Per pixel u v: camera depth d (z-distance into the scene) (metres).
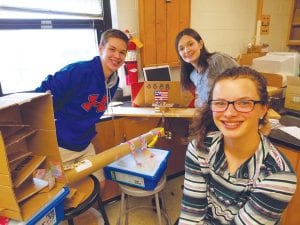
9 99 0.85
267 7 3.21
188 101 2.13
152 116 1.97
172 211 2.05
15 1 1.78
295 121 1.80
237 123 0.79
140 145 1.56
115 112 2.01
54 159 0.99
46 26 1.97
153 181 1.37
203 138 0.96
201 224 1.01
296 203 1.49
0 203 0.82
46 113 0.94
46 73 2.08
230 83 0.80
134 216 2.01
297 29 3.36
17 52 1.89
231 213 0.91
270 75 2.62
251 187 0.83
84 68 1.48
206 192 0.98
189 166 0.99
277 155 0.82
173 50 2.53
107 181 2.08
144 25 2.27
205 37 2.82
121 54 1.56
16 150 0.97
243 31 3.13
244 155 0.86
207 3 2.72
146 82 2.11
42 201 0.90
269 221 0.81
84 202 1.16
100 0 2.19
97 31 2.25
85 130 1.61
